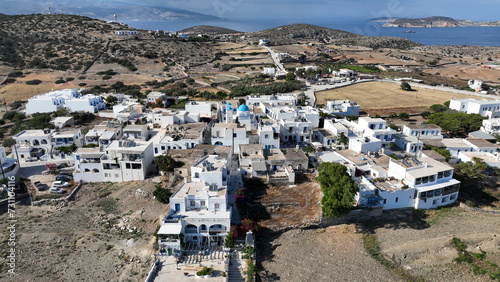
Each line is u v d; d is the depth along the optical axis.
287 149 95.75
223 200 63.38
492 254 61.22
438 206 76.69
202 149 89.44
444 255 61.38
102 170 84.88
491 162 89.81
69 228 68.00
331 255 61.88
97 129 105.19
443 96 183.38
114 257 59.88
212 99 174.00
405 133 111.94
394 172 79.19
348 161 88.00
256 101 140.88
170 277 54.62
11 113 142.62
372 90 197.00
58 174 88.50
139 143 89.94
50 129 107.06
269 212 71.75
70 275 55.69
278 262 59.91
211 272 54.88
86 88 195.00
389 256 61.53
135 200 76.06
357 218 71.12
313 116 117.75
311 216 70.06
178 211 64.00
